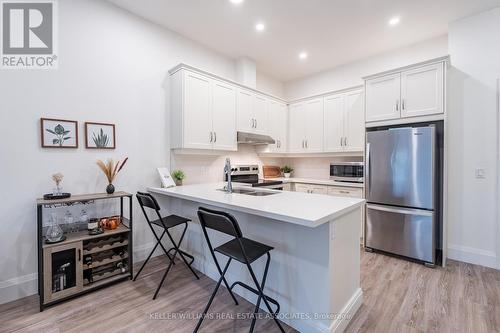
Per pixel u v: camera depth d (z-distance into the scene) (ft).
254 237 6.35
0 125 6.32
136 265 8.63
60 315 5.82
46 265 6.05
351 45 11.21
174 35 10.12
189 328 5.40
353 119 12.03
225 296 6.72
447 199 8.81
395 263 8.77
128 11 8.73
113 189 7.70
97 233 7.00
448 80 8.93
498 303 6.24
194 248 8.52
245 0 8.11
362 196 11.03
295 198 6.73
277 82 15.84
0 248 6.35
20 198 6.61
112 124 8.34
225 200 6.38
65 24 7.34
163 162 9.80
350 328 5.36
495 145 8.30
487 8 8.30
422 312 5.90
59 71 7.24
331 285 4.94
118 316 5.80
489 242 8.45
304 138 14.06
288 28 9.80
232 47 11.49
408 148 8.87
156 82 9.57
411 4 8.18
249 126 12.16
